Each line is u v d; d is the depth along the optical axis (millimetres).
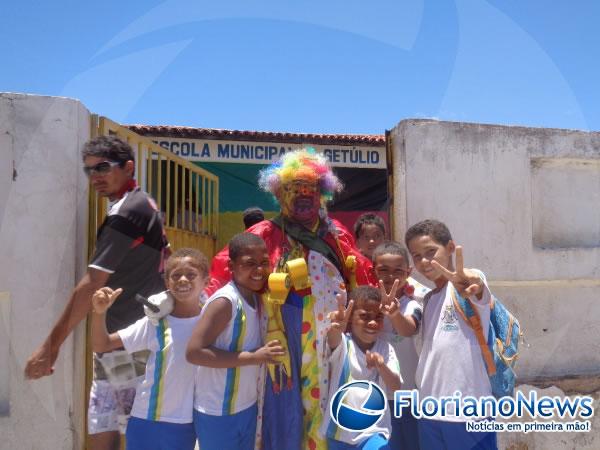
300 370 2529
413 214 3609
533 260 3783
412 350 2666
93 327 2342
